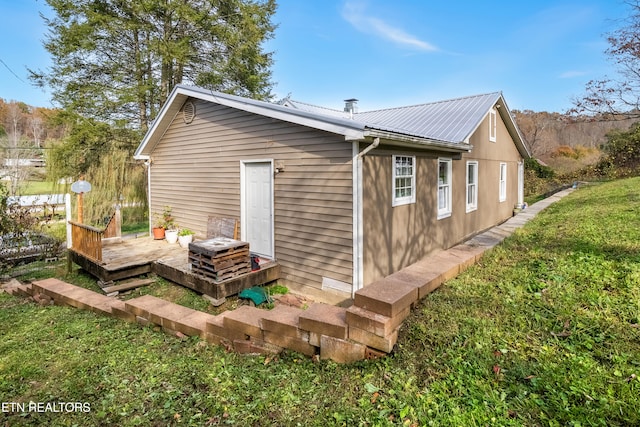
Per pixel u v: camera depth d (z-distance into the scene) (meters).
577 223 6.73
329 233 5.81
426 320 2.98
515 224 8.02
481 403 2.14
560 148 33.41
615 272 3.65
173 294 5.96
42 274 7.70
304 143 6.07
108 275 6.15
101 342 3.81
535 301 3.22
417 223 7.29
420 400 2.25
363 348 2.81
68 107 13.00
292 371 2.94
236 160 7.35
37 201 10.35
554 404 2.04
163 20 13.76
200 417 2.46
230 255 5.76
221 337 3.59
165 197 9.42
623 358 2.33
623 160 20.45
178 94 8.12
